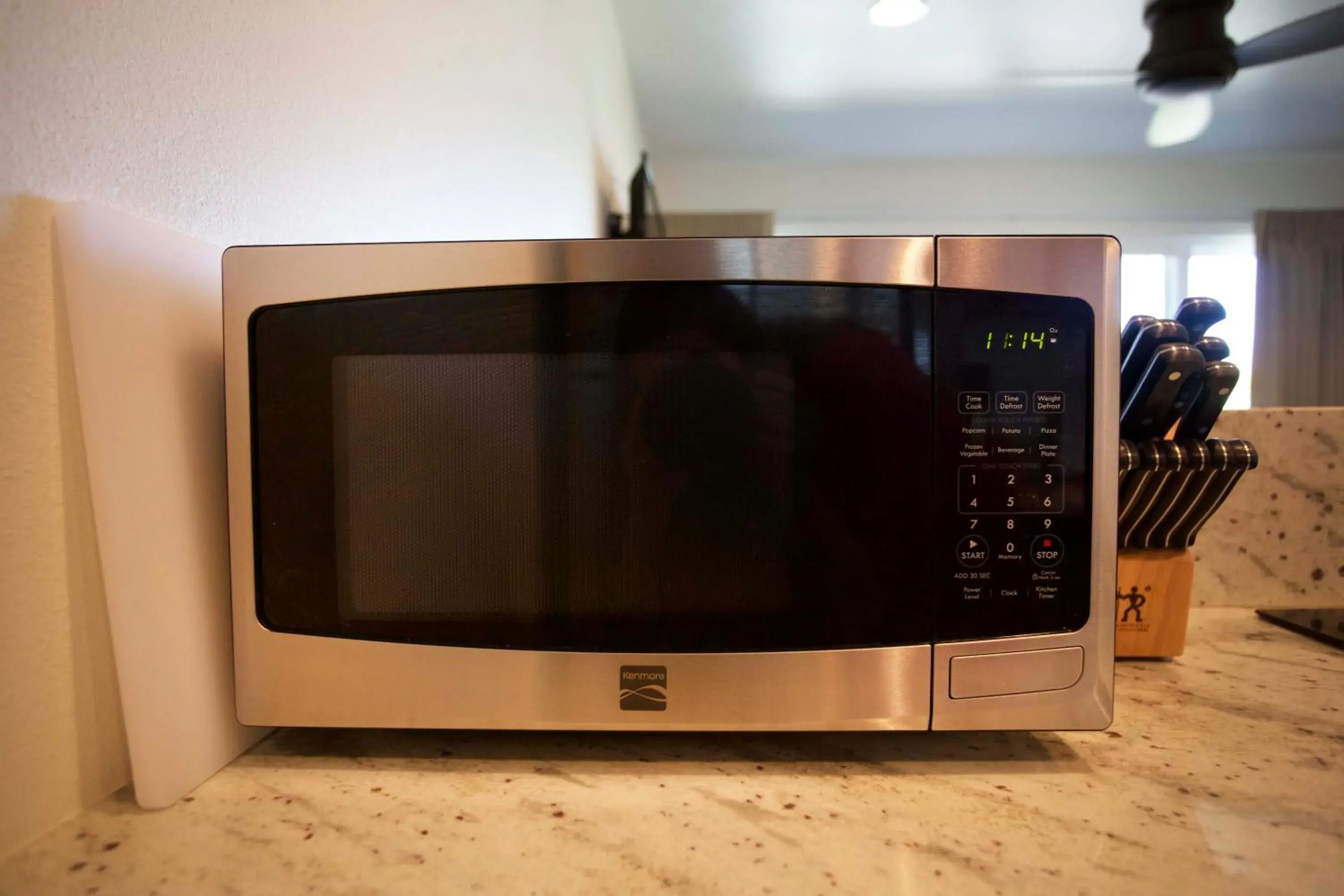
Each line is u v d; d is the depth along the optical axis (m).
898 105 2.71
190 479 0.39
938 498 0.40
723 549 0.41
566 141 1.26
